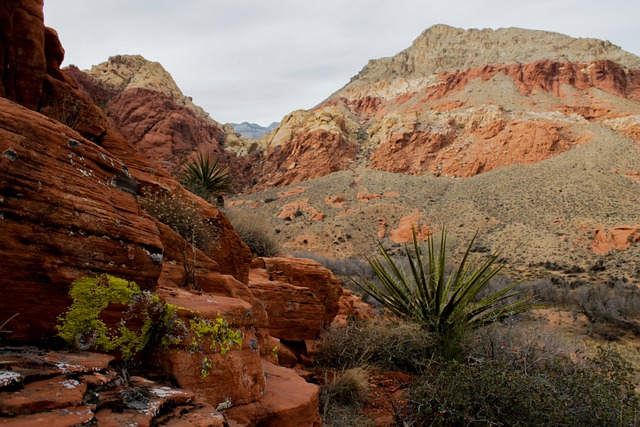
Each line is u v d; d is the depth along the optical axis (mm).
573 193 50562
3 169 2162
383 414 4820
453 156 73312
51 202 2322
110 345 2406
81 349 2297
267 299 6312
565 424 4141
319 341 6711
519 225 45469
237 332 3072
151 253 2777
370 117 107375
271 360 4543
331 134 84562
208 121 101250
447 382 4617
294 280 7719
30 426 1456
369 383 5570
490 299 7461
